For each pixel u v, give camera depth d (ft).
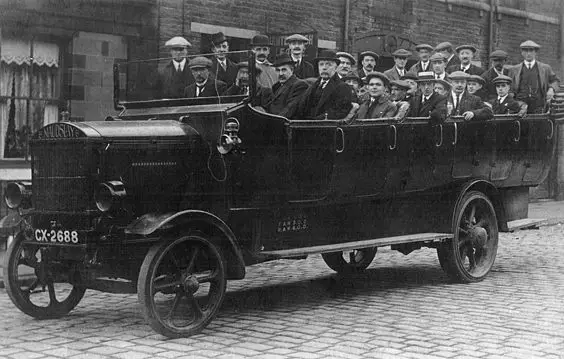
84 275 19.92
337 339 18.72
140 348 17.90
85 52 33.50
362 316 21.39
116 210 19.12
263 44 29.37
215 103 21.45
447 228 26.32
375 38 46.96
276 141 21.40
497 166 28.07
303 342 18.45
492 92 34.27
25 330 19.75
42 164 19.81
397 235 25.45
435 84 27.55
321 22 43.83
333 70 24.00
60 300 23.31
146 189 19.66
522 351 17.63
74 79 33.27
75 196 19.20
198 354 17.37
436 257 33.30
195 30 37.65
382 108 25.94
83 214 19.03
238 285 26.48
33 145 19.95
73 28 32.76
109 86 34.32
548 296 24.29
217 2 38.60
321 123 22.36
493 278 27.71
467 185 26.86
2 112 31.65
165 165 19.99
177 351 17.65
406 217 25.70
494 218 27.81
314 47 39.65
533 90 36.32
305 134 22.04
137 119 22.41
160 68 22.82
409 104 26.13
